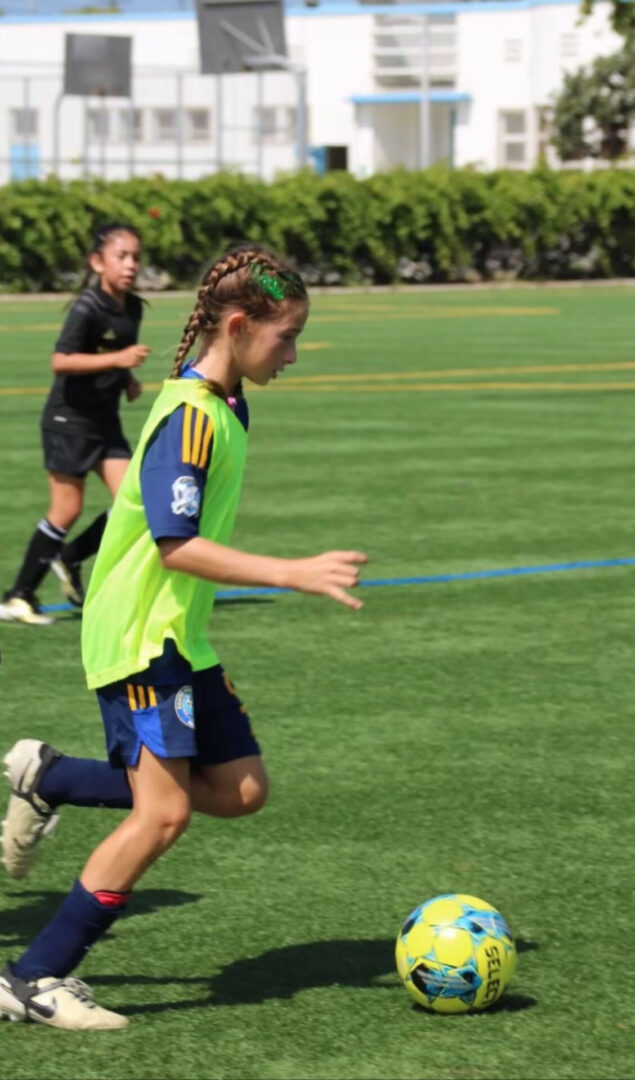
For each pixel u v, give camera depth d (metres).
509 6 84.94
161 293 56.34
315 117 89.56
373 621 12.79
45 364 33.53
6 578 14.41
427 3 89.25
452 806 8.61
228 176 58.12
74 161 64.88
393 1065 5.80
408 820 8.39
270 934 7.02
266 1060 5.84
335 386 29.84
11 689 10.91
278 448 22.22
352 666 11.44
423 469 20.42
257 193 58.56
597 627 12.59
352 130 88.94
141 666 5.93
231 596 13.82
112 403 12.91
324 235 60.00
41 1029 6.12
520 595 13.66
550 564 14.88
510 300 54.12
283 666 11.44
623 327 42.81
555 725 10.08
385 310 49.59
